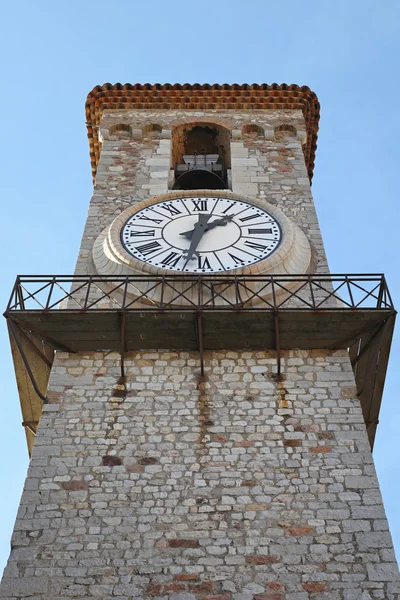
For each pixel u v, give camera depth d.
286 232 19.11
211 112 26.06
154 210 20.16
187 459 14.38
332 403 15.41
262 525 13.32
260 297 16.48
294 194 22.02
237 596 12.30
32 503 13.65
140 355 16.36
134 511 13.54
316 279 16.91
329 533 13.19
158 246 18.78
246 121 25.55
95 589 12.40
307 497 13.74
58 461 14.34
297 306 17.58
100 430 14.91
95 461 14.35
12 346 16.30
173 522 13.37
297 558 12.84
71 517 13.44
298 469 14.20
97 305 17.67
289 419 15.10
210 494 13.79
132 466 14.27
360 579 12.54
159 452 14.51
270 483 13.96
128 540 13.10
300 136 24.92
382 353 16.50
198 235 18.98
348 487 13.90
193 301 16.94
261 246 18.72
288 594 12.33
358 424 15.02
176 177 24.23
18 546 13.02
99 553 12.91
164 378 15.90
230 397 15.50
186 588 12.41
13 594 12.34
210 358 16.30
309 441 14.70
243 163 23.47
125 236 19.17
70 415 15.16
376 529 13.24
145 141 24.75
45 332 16.09
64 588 12.41
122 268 17.88
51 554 12.90
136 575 12.60
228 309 15.74
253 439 14.73
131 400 15.46
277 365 15.94
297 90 26.58
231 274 17.23
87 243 19.88
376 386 16.83
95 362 16.25
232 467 14.24
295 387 15.71
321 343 16.41
